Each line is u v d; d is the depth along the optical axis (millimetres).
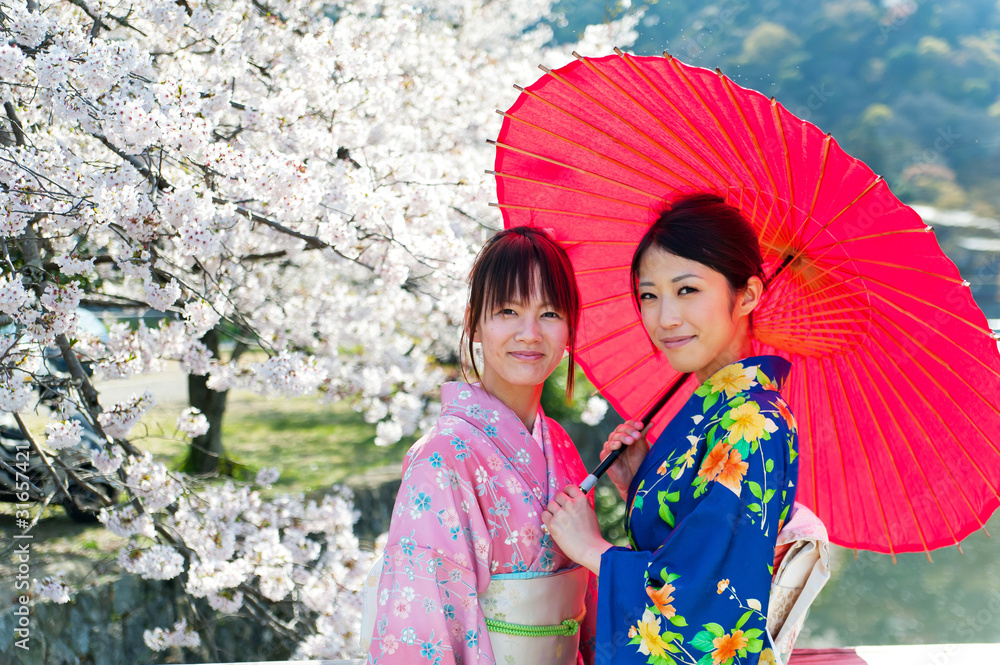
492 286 1488
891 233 1247
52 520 6340
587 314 1807
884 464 1508
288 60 4730
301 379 4164
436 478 1377
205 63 4402
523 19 7461
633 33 6547
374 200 4164
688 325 1371
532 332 1475
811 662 1844
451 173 5211
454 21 7203
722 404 1362
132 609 5699
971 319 1234
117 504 4668
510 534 1426
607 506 7965
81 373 4129
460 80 5730
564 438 1657
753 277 1393
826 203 1312
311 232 4500
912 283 1283
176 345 4199
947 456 1409
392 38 5105
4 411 3467
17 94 3732
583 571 1543
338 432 11258
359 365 5816
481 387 1560
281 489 8094
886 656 1860
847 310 1427
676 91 1399
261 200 3742
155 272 4016
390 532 1387
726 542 1223
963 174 20641
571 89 1588
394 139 4855
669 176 1565
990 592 9477
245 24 4512
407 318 5426
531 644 1416
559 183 1715
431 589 1332
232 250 4426
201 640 5934
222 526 4633
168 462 8203
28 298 3330
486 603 1422
